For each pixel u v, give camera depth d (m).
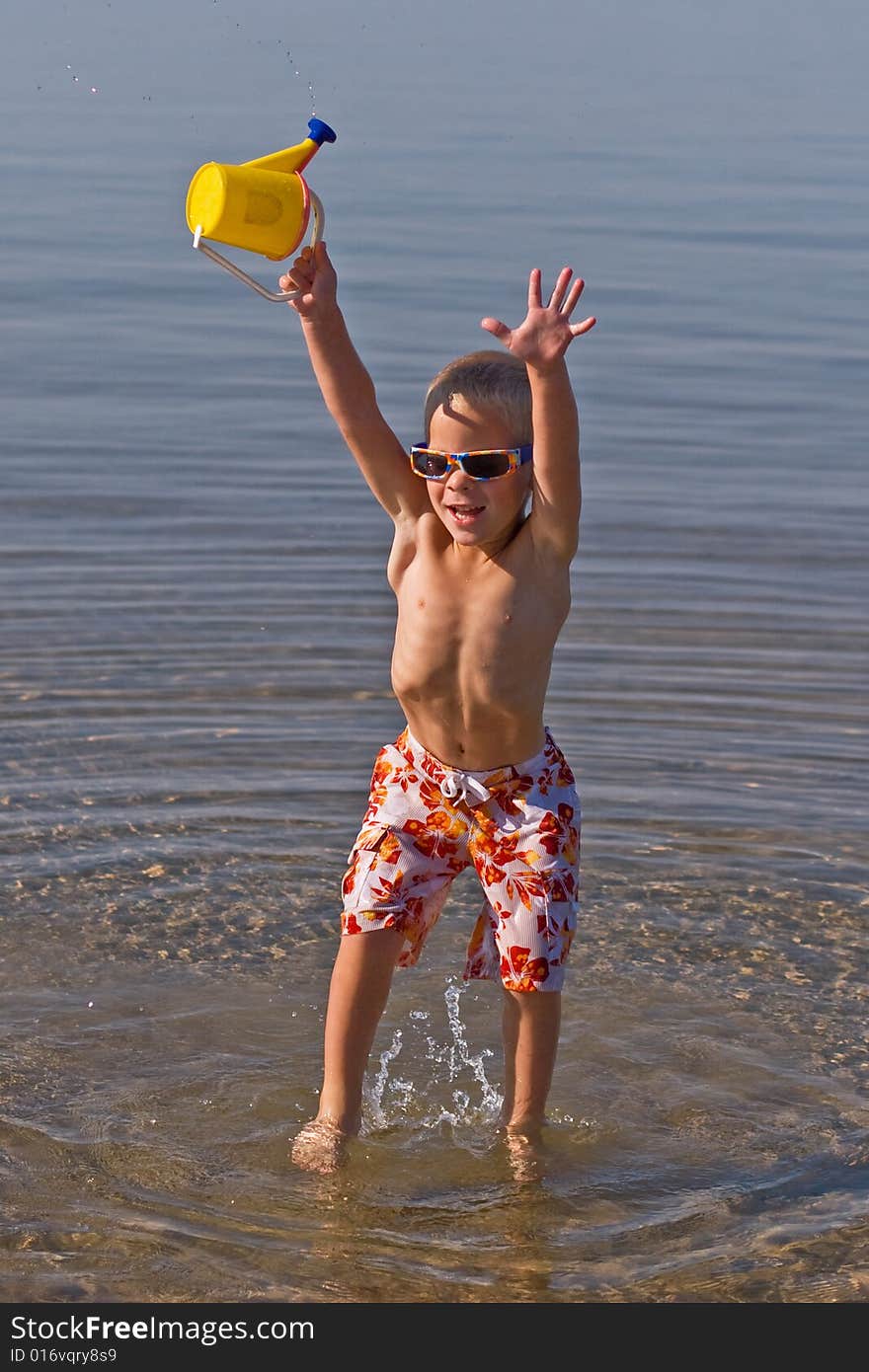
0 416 10.34
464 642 3.93
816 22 48.31
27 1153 3.86
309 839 5.59
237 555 8.06
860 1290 3.41
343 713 6.45
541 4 56.22
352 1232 3.60
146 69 27.98
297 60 30.09
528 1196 3.77
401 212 16.72
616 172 19.59
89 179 17.88
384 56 31.80
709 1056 4.43
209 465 9.48
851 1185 3.83
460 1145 4.01
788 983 4.79
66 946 4.90
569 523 3.87
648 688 6.71
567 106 25.47
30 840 5.48
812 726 6.40
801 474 9.66
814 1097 4.23
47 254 14.80
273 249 3.88
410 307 12.95
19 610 7.27
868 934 5.07
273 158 3.97
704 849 5.55
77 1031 4.46
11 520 8.45
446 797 4.05
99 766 5.98
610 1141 4.03
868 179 19.55
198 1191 3.74
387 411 10.23
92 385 11.11
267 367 11.72
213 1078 4.26
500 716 3.95
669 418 10.77
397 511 4.15
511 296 13.39
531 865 4.01
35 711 6.35
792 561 8.23
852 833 5.66
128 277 14.19
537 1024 4.02
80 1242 3.52
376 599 7.57
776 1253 3.55
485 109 24.66
